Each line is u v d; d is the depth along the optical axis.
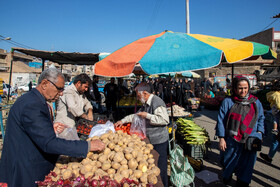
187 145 3.64
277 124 3.65
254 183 3.14
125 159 1.72
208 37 2.53
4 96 12.70
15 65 31.52
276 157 4.15
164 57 1.97
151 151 2.17
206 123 7.30
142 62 1.97
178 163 2.42
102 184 1.37
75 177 1.47
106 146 1.93
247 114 2.36
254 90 13.05
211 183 3.15
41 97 1.40
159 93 12.03
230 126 2.42
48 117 1.43
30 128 1.28
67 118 2.95
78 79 2.84
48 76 1.41
